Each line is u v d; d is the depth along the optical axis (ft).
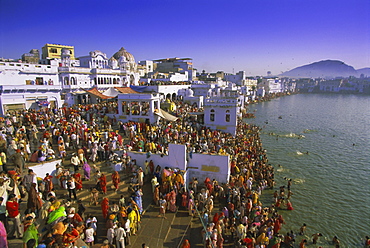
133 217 42.39
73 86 131.13
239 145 93.91
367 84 583.17
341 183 82.28
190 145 74.59
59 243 30.35
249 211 56.90
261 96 403.95
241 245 45.78
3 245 29.25
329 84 638.94
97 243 38.65
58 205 38.70
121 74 166.61
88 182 53.72
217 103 108.06
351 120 202.49
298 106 310.04
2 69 103.50
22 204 41.34
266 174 79.77
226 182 64.39
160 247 41.09
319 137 142.82
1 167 45.78
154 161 63.72
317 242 55.31
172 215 49.73
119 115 99.86
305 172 90.89
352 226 60.80
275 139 137.49
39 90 112.16
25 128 74.69
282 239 54.49
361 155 110.32
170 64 282.56
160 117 99.50
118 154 65.31
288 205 67.10
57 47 207.31
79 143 69.82
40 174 50.16
